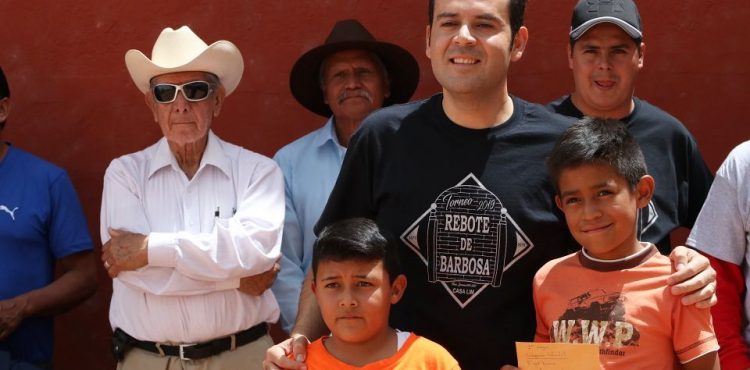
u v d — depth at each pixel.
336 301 3.60
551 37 5.64
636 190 3.63
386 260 3.65
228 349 4.68
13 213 5.18
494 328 3.80
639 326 3.52
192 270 4.51
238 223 4.61
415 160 3.84
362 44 5.38
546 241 3.80
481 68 3.73
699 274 3.51
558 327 3.62
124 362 4.71
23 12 5.86
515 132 3.82
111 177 4.78
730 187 4.07
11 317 5.02
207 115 4.79
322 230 3.85
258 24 5.80
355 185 3.96
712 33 5.54
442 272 3.79
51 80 5.86
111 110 5.84
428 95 5.75
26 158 5.33
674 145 4.59
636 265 3.61
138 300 4.63
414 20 5.73
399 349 3.63
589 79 4.67
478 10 3.73
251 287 4.65
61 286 5.25
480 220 3.76
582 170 3.58
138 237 4.54
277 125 5.82
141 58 4.75
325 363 3.64
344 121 5.45
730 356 3.99
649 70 5.59
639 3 5.60
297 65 5.46
